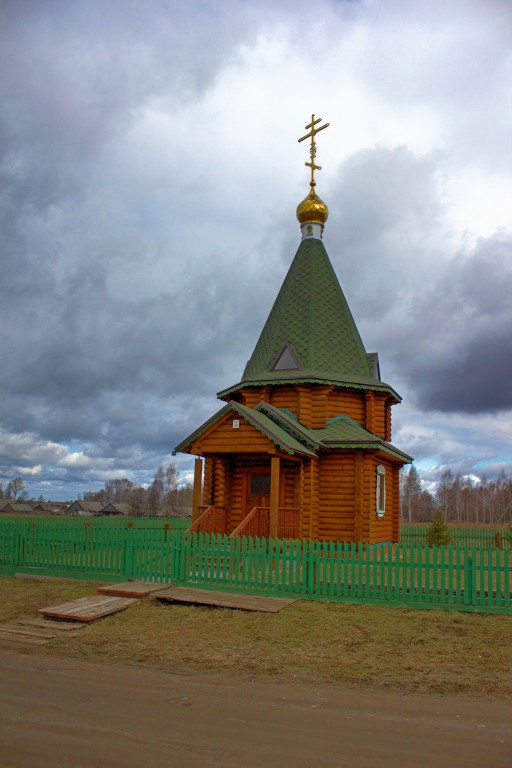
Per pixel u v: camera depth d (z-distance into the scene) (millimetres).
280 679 8930
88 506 103875
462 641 10859
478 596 12891
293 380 22922
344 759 5871
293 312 25844
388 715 7316
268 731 6637
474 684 8734
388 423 26484
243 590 14625
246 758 5848
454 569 13078
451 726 6930
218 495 22609
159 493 109688
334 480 22000
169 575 15602
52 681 8562
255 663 9789
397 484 26000
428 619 12242
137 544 16234
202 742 6250
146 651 10516
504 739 6523
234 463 22953
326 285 26656
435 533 26688
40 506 110125
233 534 17172
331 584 13945
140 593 14219
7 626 12391
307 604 13602
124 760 5742
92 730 6551
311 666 9625
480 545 30109
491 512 101500
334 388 23734
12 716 7000
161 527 34125
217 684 8586
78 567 16984
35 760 5730
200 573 15281
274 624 12094
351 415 24188
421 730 6773
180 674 9117
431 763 5805
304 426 22875
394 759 5898
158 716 7070
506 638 10977
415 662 9805
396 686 8633
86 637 11453
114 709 7301
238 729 6680
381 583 13539
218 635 11508
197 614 12969
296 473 21719
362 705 7711
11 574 17500
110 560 16594
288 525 20359
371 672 9320
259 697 7969
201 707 7457
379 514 23062
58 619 12773
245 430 19328
